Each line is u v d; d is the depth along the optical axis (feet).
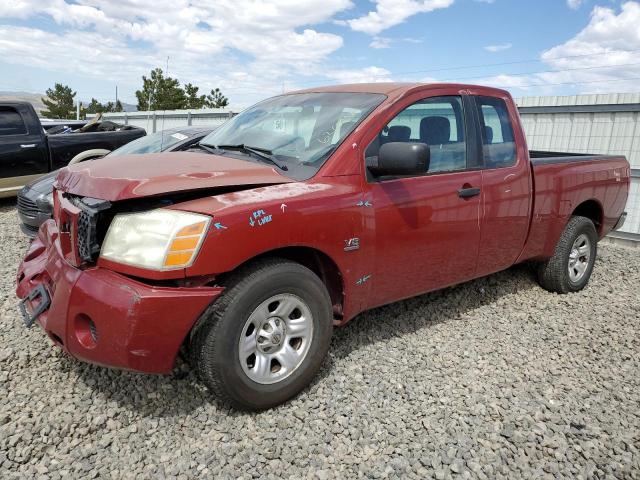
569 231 16.02
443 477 7.88
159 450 8.19
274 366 9.40
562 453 8.53
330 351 11.58
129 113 68.33
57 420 8.73
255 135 11.84
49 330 8.81
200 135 20.76
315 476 7.80
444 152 12.17
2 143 28.07
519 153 14.05
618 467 8.27
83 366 10.43
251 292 8.51
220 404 9.36
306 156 10.44
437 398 9.97
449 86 12.60
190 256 7.91
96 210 8.12
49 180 20.65
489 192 12.84
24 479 7.45
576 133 28.84
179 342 8.07
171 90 124.77
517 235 14.10
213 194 8.82
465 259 12.72
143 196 8.02
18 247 20.01
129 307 7.71
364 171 10.37
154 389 9.72
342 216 9.70
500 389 10.43
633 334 13.57
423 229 11.32
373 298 10.96
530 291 16.55
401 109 11.25
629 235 27.17
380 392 10.05
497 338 12.87
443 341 12.49
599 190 16.78
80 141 31.04
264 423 8.95
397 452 8.38
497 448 8.58
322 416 9.21
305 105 12.26
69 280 8.42
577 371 11.38
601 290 17.31
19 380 9.89
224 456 8.11
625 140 27.17
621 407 10.01
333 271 10.12
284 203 8.91
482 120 13.20
